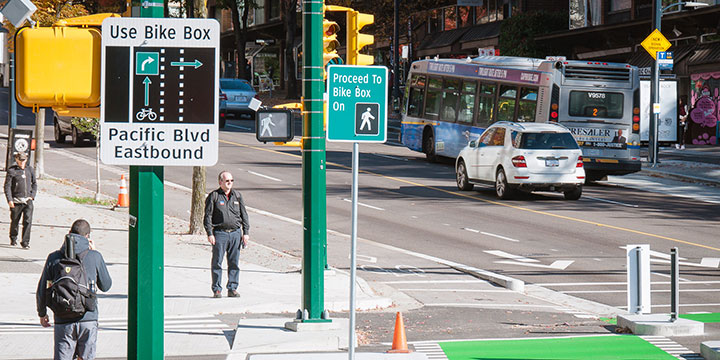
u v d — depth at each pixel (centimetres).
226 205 2088
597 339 1686
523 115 4588
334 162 5178
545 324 1872
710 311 1992
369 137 1315
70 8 3925
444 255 2792
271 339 1655
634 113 4434
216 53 900
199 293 2148
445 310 2044
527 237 3066
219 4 10588
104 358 1541
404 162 5278
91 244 1233
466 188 4166
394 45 8606
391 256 2775
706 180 4453
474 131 4950
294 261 2655
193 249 2798
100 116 896
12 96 4053
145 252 963
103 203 3728
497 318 1948
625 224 3291
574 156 3816
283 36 12012
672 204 3816
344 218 3441
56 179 4359
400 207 3678
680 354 1541
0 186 3984
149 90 897
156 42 896
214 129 902
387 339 1711
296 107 1798
